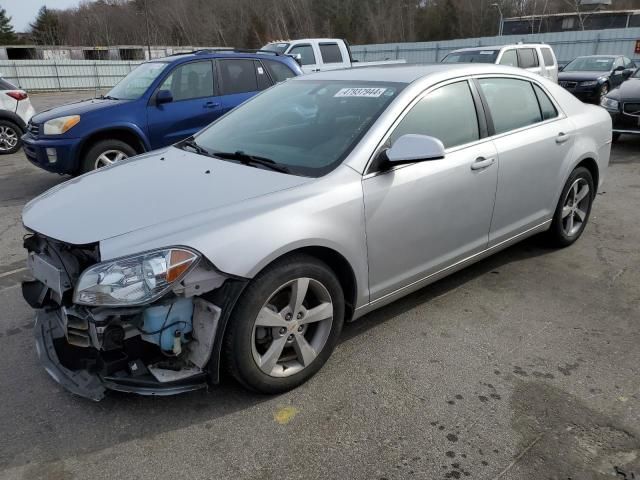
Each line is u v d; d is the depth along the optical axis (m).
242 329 2.59
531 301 3.90
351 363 3.15
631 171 8.05
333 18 55.34
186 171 3.19
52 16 64.50
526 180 4.04
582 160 4.61
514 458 2.43
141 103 7.02
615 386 2.93
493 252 4.05
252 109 3.97
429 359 3.19
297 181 2.89
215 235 2.49
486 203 3.73
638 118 9.46
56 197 3.09
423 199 3.26
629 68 17.33
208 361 2.58
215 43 54.75
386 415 2.71
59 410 2.75
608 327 3.54
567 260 4.63
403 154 2.93
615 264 4.54
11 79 30.80
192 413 2.73
